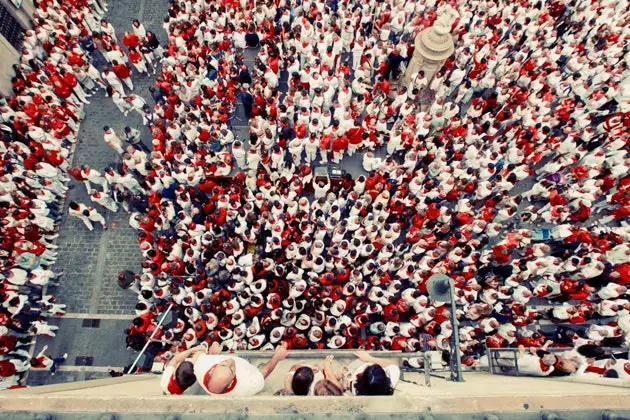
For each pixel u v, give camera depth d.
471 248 11.96
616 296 11.41
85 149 16.50
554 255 13.01
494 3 16.70
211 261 11.65
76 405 3.52
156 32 19.39
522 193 15.29
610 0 16.61
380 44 16.78
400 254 12.90
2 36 15.95
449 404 3.55
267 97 14.77
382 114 14.77
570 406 3.58
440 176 13.16
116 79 15.38
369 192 12.89
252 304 11.04
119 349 13.05
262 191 13.06
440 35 14.48
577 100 15.57
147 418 3.43
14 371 11.62
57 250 14.48
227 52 15.95
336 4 17.36
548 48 16.97
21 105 14.35
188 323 11.82
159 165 13.09
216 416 3.42
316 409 3.51
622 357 10.16
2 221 12.48
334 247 11.79
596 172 13.00
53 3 16.05
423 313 10.95
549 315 12.27
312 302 11.29
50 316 13.41
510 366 9.23
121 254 14.55
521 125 14.53
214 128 14.30
